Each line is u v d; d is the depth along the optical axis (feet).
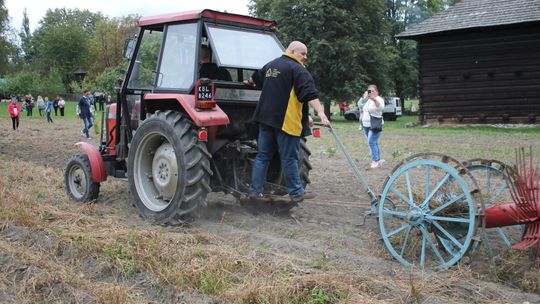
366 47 120.47
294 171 19.36
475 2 84.23
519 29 77.05
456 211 15.28
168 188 19.53
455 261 14.76
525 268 14.85
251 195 19.84
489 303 12.76
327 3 115.24
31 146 47.29
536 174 15.23
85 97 58.54
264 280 13.46
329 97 118.83
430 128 79.71
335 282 13.00
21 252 15.93
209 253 15.24
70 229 17.84
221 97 19.90
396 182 28.30
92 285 13.94
